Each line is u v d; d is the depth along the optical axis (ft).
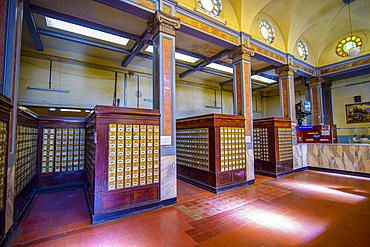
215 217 12.14
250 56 21.83
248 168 20.01
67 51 25.13
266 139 24.27
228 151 18.42
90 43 22.17
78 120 19.27
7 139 9.42
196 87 39.01
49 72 23.94
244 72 20.94
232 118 18.97
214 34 18.92
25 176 13.20
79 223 11.50
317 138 28.78
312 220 11.55
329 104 37.47
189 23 17.16
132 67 30.30
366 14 26.45
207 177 18.26
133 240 9.55
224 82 41.70
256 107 49.60
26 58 22.63
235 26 21.02
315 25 29.81
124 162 12.66
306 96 35.32
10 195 9.77
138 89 30.73
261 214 12.51
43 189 17.46
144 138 13.51
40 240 9.62
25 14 16.19
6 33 10.02
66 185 18.52
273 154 23.38
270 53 24.81
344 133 32.30
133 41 22.61
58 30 20.17
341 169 24.93
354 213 12.48
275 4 23.59
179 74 35.86
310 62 32.58
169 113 14.94
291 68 27.09
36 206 14.25
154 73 15.70
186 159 21.59
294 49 29.27
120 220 11.85
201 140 19.20
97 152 11.84
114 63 28.76
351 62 30.25
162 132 14.40
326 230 10.35
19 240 9.62
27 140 13.73
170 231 10.41
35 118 16.02
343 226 10.76
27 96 22.49
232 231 10.35
